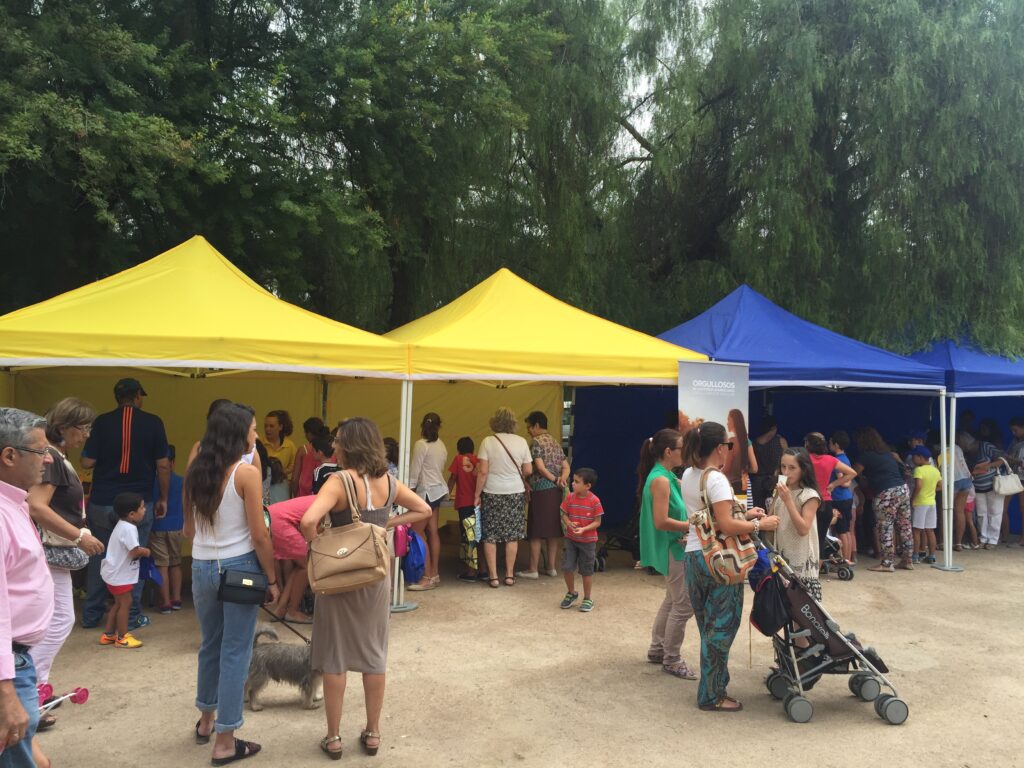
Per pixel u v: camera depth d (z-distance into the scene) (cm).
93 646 608
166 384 1031
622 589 829
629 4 1487
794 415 1345
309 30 1200
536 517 876
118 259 1073
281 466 831
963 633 673
